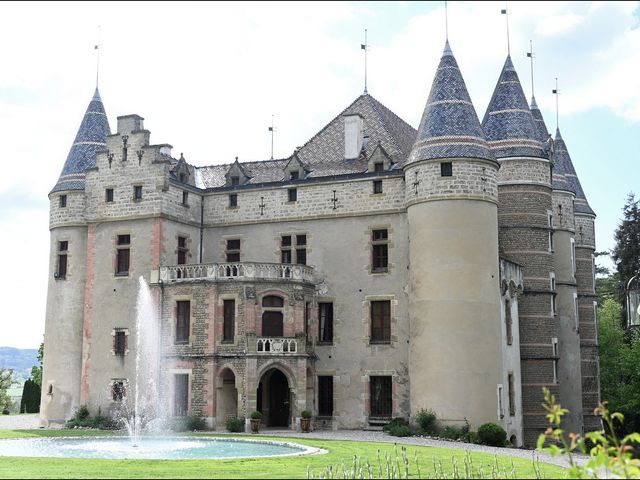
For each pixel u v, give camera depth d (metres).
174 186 45.78
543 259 45.56
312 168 47.12
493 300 39.06
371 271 43.06
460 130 40.03
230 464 23.25
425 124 41.00
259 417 39.25
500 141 46.47
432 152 39.84
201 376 40.66
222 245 47.19
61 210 47.94
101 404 44.62
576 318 50.56
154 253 44.50
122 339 44.62
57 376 46.50
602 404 15.24
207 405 40.31
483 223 39.38
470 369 37.75
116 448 30.28
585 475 15.49
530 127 46.81
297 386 40.44
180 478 19.91
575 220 56.59
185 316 42.16
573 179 57.88
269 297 41.47
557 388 45.16
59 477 20.08
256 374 39.81
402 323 41.97
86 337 45.81
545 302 45.19
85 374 45.44
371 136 47.62
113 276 45.59
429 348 38.50
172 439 34.81
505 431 36.72
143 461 24.06
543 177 46.31
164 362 41.78
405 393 41.31
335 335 43.38
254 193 46.75
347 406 42.59
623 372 57.81
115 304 45.22
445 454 27.55
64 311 47.03
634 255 67.69
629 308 60.44
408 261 42.19
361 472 21.03
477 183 39.47
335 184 44.56
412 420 38.91
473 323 38.22
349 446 30.36
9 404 77.31
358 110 49.88
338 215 44.22
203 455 27.31
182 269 42.38
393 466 22.55
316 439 34.44
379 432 40.34
